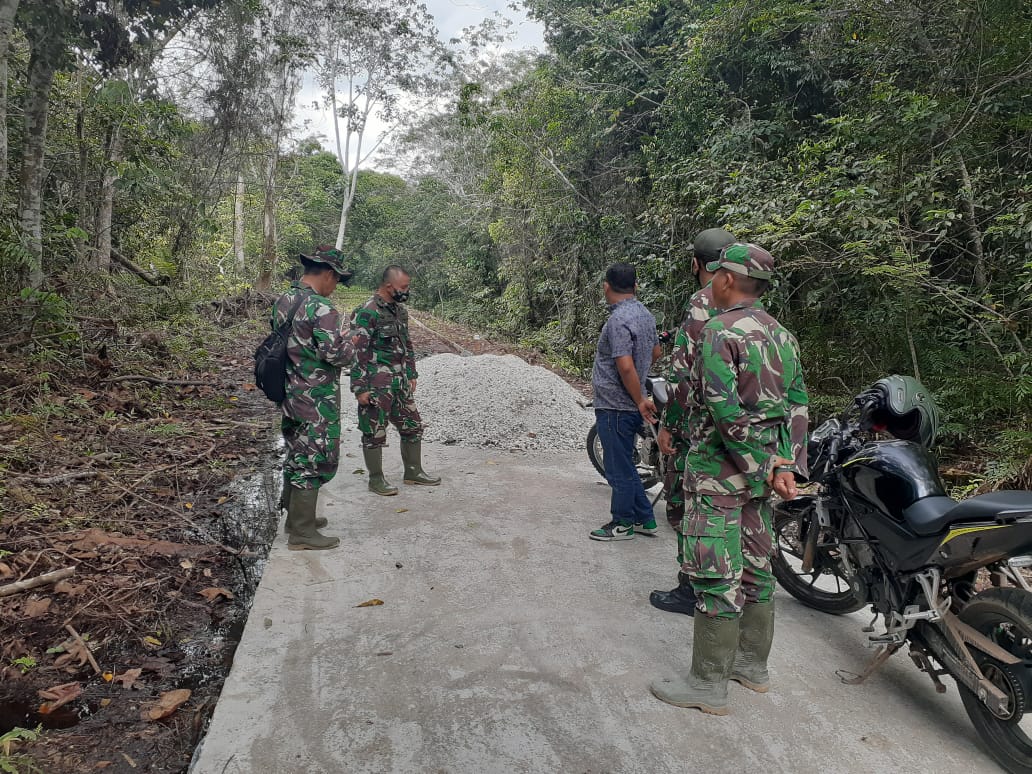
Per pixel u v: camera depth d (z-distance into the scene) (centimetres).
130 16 1036
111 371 745
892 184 648
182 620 332
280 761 226
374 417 491
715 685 261
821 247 687
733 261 255
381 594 348
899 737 251
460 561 390
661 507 505
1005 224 577
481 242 2512
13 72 938
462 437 661
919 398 300
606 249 1452
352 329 486
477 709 257
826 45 873
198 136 1483
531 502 495
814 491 362
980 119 621
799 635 326
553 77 1516
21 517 397
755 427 244
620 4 1365
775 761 235
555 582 367
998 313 581
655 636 314
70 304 827
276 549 400
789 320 765
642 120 1353
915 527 263
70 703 266
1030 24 587
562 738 243
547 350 1570
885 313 666
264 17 1584
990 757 241
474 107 1585
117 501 453
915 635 267
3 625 307
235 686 266
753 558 270
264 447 638
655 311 1067
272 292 2056
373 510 469
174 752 242
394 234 3809
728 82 1056
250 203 2359
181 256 1466
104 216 1146
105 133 1127
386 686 269
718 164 920
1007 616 234
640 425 418
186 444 607
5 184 798
